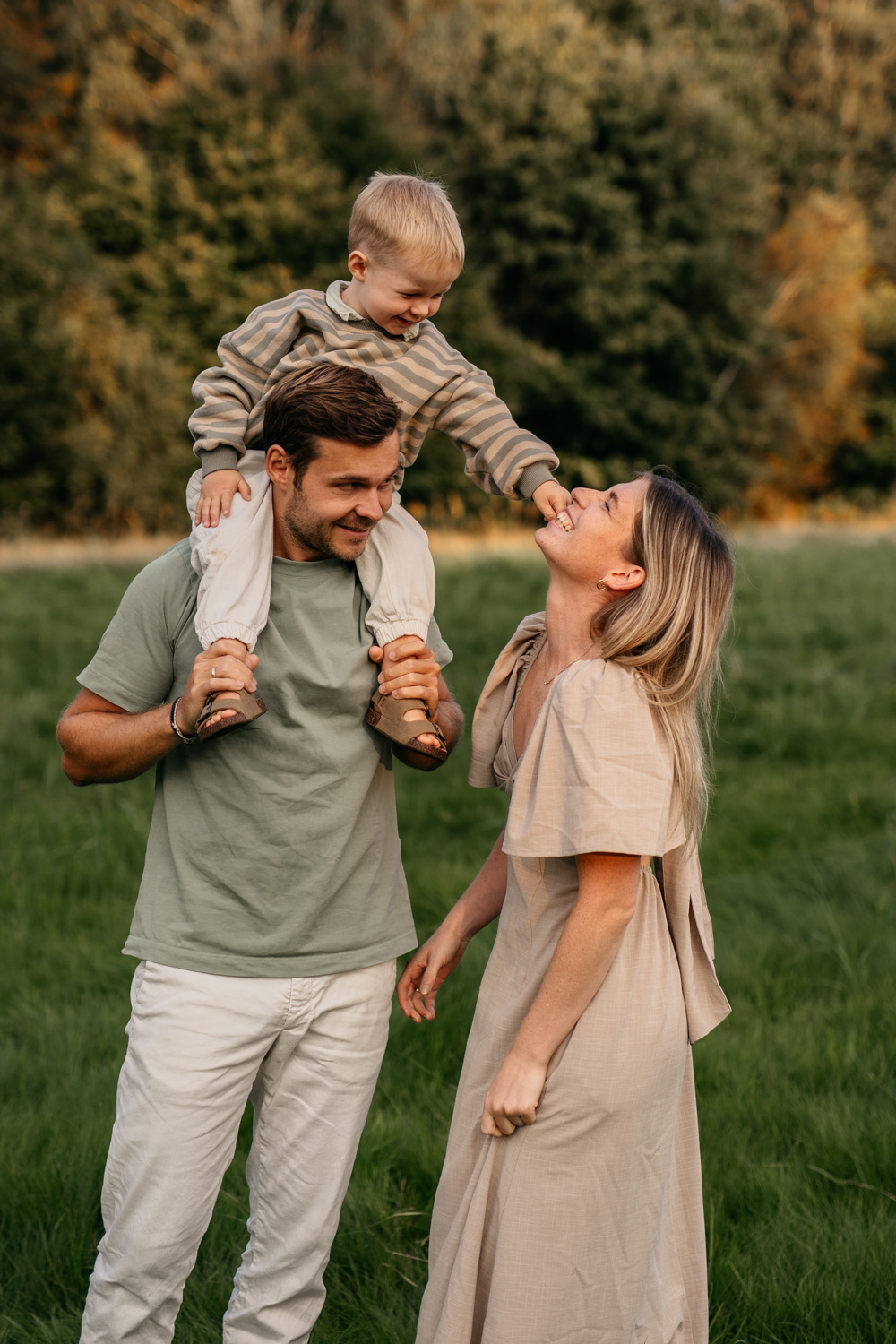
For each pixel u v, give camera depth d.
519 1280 1.86
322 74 25.30
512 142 25.92
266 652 2.01
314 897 2.03
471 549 21.38
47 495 20.80
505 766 2.21
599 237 26.58
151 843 2.12
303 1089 2.11
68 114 25.73
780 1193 2.88
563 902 1.95
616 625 1.91
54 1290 2.62
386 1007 2.18
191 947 2.01
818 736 7.61
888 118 36.81
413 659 2.07
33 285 20.77
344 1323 2.55
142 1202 1.97
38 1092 3.41
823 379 30.94
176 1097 1.96
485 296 25.47
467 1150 1.98
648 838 1.80
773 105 34.25
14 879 5.05
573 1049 1.87
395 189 2.38
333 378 1.93
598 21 30.61
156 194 23.42
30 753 6.92
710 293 27.77
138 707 2.11
